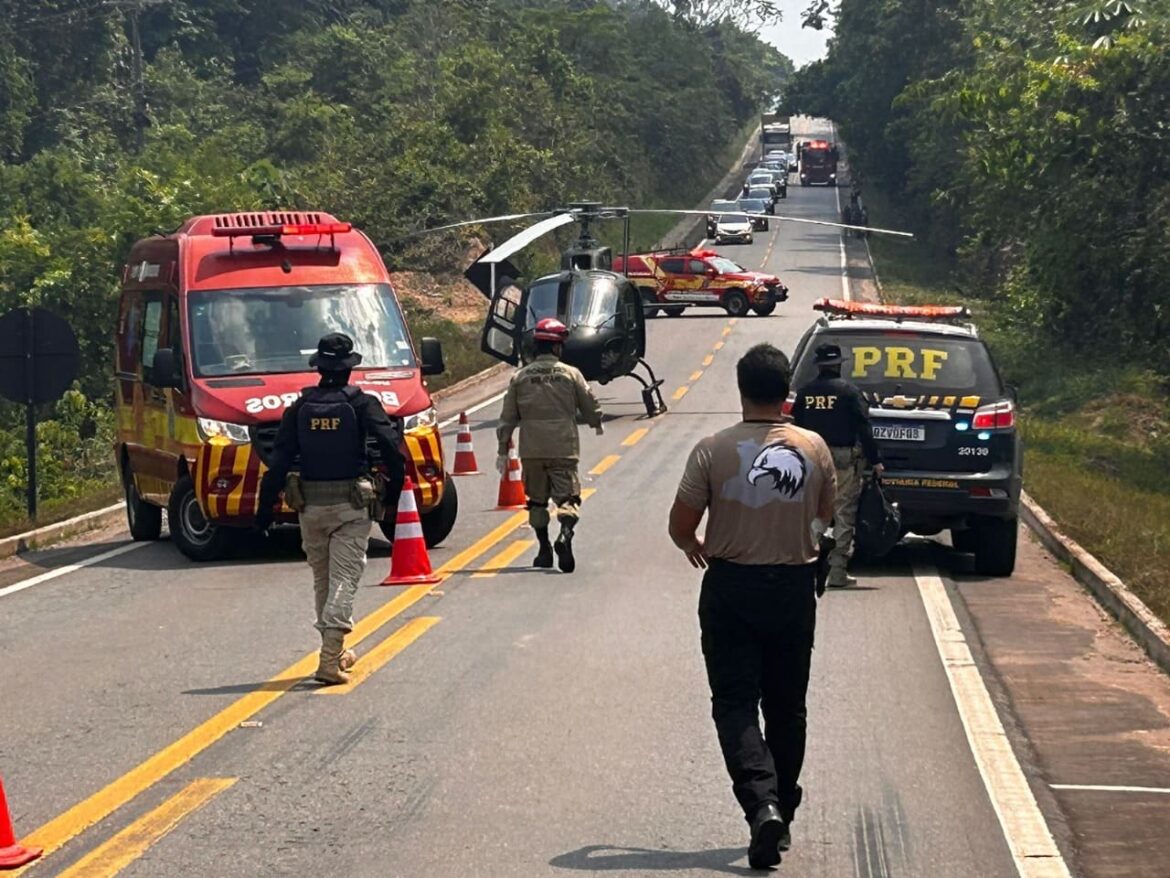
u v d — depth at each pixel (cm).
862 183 10044
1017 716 904
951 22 7794
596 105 8625
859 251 7175
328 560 977
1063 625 1170
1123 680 995
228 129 6619
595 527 1631
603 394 3155
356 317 1541
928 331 1386
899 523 1286
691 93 10431
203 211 4084
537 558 1373
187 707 917
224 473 1418
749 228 7456
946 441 1343
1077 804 739
